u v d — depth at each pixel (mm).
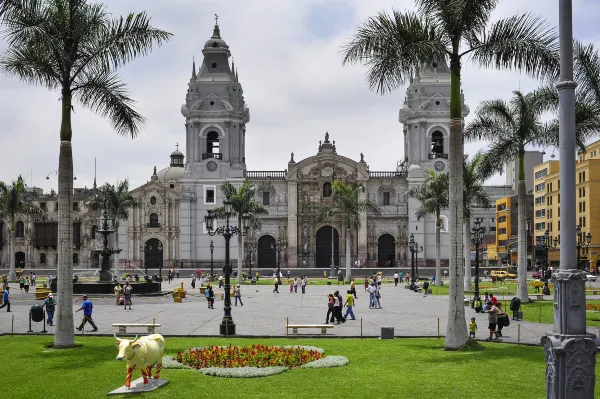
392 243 129750
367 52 29219
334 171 129375
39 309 35938
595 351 14180
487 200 71438
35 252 133375
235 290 55344
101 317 45375
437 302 58531
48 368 24703
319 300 61688
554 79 29281
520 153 52438
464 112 126625
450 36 29156
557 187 135125
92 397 20172
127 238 127688
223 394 20234
